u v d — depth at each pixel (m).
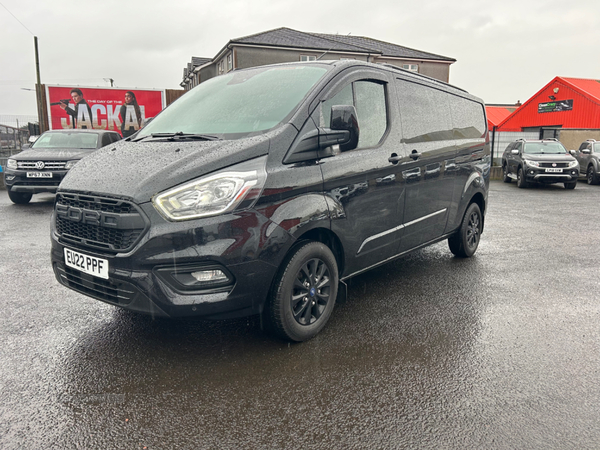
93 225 2.76
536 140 15.99
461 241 5.24
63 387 2.56
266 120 3.09
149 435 2.16
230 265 2.62
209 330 3.32
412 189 3.98
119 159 2.97
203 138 3.09
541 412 2.35
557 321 3.55
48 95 23.19
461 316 3.64
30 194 10.35
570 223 8.05
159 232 2.54
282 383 2.62
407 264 5.23
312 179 3.00
